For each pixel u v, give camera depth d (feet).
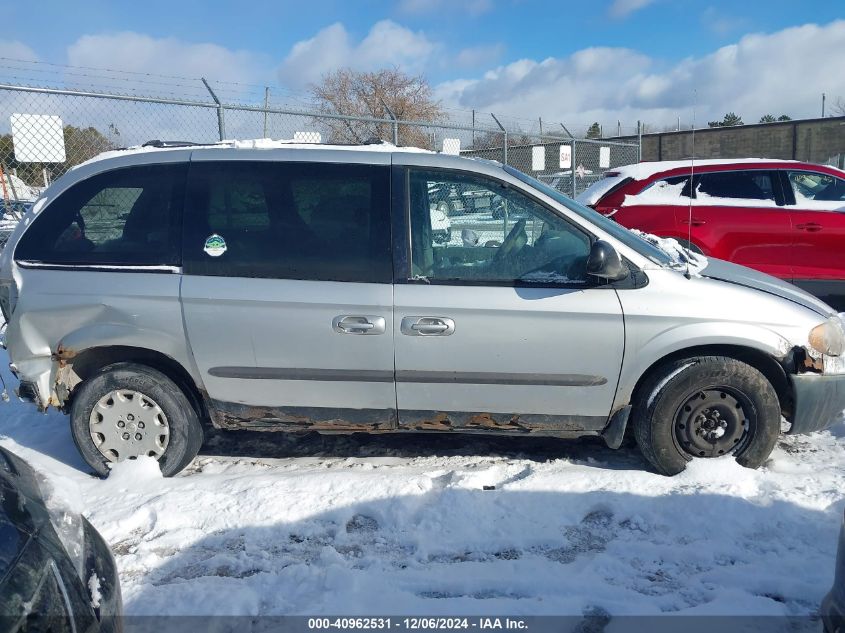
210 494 13.05
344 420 13.57
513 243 13.07
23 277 13.57
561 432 13.51
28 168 26.40
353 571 10.81
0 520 7.02
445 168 13.30
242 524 12.22
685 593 10.27
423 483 13.33
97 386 13.71
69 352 13.56
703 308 12.73
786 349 12.85
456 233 13.12
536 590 10.40
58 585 7.04
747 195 27.09
